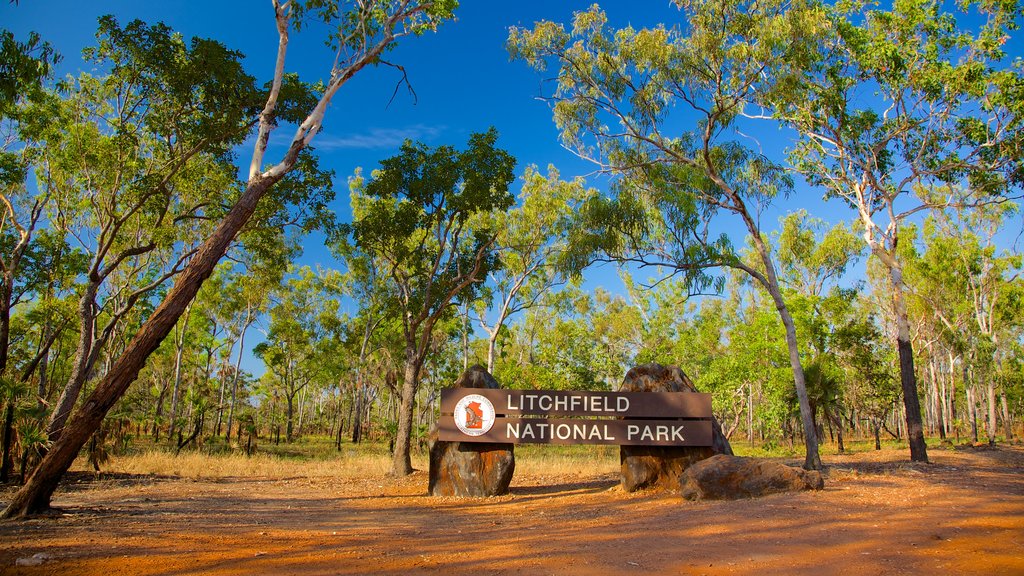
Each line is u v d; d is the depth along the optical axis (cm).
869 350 3334
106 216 2059
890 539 708
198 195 2077
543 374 3819
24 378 1969
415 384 2036
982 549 646
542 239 3136
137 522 938
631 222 1745
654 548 715
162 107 1780
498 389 1397
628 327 4984
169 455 2391
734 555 660
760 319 3509
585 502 1236
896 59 1823
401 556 689
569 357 4103
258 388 5912
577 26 1745
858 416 4575
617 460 2519
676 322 5059
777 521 846
